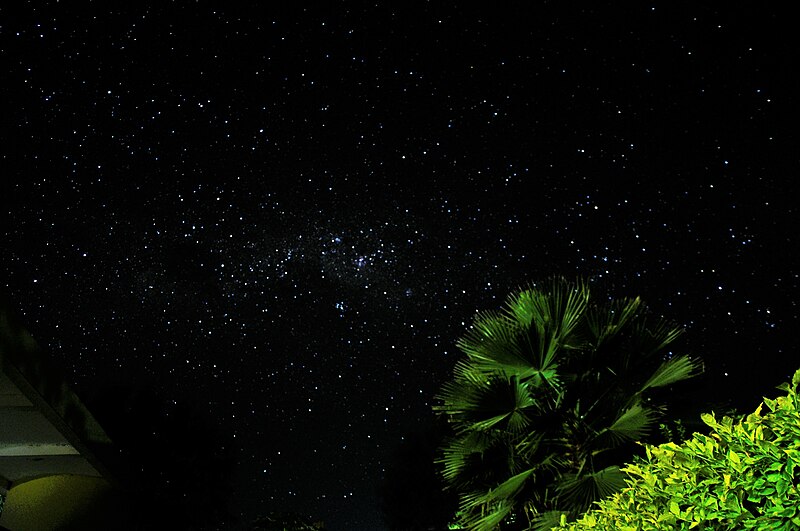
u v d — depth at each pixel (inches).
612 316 258.4
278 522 590.9
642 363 251.4
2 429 165.6
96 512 231.8
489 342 255.6
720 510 71.6
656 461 99.1
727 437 74.4
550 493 241.6
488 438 252.1
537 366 253.1
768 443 68.5
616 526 93.8
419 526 735.7
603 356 251.4
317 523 631.8
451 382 264.5
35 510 224.5
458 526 255.6
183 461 565.9
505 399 245.3
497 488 237.6
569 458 245.4
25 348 130.7
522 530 245.3
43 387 144.4
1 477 213.8
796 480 67.2
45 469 208.8
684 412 242.2
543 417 241.8
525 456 249.3
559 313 262.7
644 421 226.8
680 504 79.0
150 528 531.5
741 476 70.1
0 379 137.2
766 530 66.1
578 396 249.1
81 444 180.5
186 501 556.1
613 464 240.4
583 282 266.4
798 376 73.8
